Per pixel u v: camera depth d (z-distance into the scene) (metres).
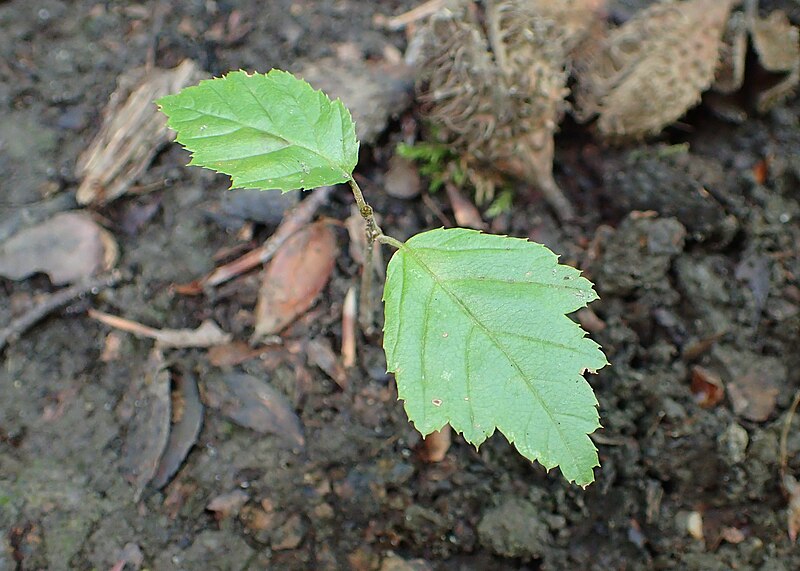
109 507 0.19
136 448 0.20
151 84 0.22
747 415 0.20
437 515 0.19
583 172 0.22
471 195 0.22
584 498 0.19
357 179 0.22
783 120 0.22
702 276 0.20
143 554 0.19
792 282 0.21
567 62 0.21
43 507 0.19
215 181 0.22
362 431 0.20
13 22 0.24
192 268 0.21
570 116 0.22
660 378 0.20
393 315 0.15
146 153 0.22
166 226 0.21
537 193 0.22
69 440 0.20
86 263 0.21
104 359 0.21
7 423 0.20
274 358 0.20
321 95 0.16
